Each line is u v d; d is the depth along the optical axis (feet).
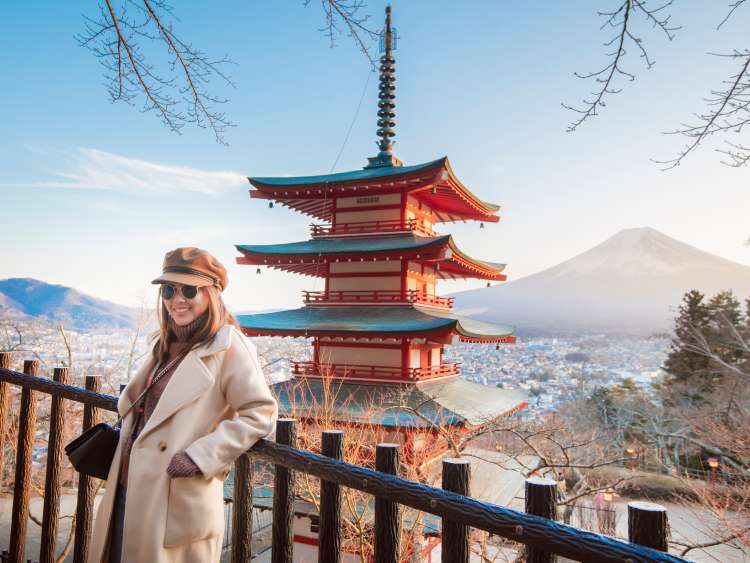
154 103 16.93
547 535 5.37
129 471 8.05
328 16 16.55
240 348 8.54
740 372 106.83
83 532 11.41
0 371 13.46
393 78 75.92
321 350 61.36
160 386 8.68
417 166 65.26
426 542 46.65
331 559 7.57
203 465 7.44
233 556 8.57
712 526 55.72
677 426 116.06
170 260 8.74
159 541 7.63
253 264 65.26
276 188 64.95
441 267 69.46
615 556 4.91
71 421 61.31
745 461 73.77
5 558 12.68
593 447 86.84
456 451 42.55
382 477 6.88
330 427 45.57
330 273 65.00
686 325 144.36
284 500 8.14
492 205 77.56
